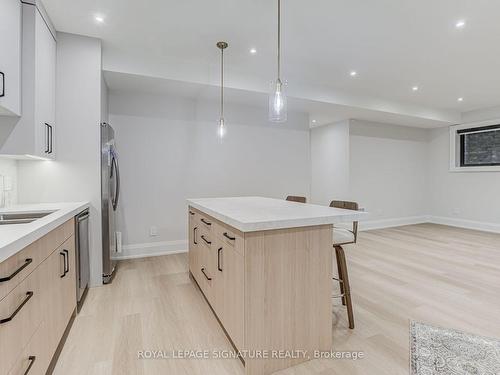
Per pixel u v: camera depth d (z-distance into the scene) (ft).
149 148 12.75
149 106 12.69
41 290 4.58
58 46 8.80
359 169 18.94
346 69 12.07
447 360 5.49
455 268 11.00
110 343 6.03
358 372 5.18
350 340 6.19
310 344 5.56
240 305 5.12
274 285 5.17
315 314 5.59
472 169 19.27
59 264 5.67
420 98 16.35
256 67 11.89
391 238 16.47
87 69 9.15
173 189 13.24
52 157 8.43
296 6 7.70
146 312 7.43
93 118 9.19
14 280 3.56
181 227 13.43
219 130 10.75
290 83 13.23
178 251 13.37
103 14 7.99
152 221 12.88
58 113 8.81
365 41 9.66
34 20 6.99
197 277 8.70
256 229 4.80
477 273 10.43
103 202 9.29
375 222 19.77
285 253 5.24
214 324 6.84
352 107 15.15
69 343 6.02
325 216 5.42
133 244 12.57
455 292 8.73
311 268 5.52
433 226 20.49
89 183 9.14
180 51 10.37
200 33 9.11
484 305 7.85
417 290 8.89
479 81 13.51
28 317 4.01
